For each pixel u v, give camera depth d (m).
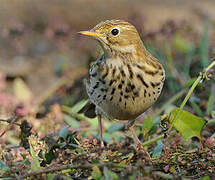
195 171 8.76
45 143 9.16
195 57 15.54
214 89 12.55
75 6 23.17
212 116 10.66
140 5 23.30
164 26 15.87
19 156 9.40
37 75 17.45
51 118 11.48
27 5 22.98
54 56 18.98
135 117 9.77
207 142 8.79
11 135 11.25
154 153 9.16
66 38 16.30
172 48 16.08
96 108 10.27
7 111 12.50
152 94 9.34
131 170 7.52
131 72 9.15
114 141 10.53
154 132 10.15
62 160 8.16
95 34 9.33
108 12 22.28
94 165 7.68
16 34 16.56
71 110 12.27
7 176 7.99
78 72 15.34
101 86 9.30
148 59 9.42
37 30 16.95
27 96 14.80
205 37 14.70
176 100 12.66
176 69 14.98
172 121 9.10
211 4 23.52
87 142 9.05
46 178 7.87
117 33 9.23
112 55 9.27
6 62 18.39
